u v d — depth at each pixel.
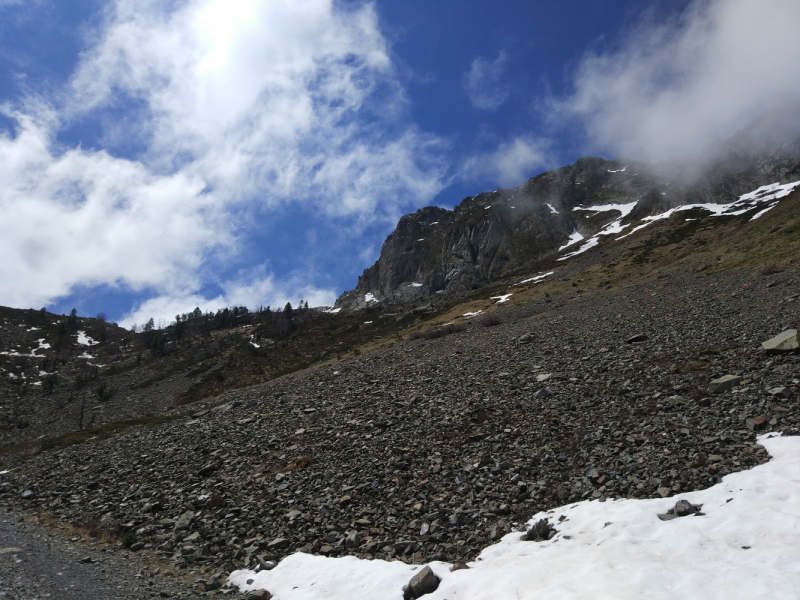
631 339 29.39
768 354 20.52
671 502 11.28
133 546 15.20
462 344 46.66
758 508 9.94
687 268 77.06
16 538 16.27
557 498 13.23
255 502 17.27
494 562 10.53
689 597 7.55
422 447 18.88
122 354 178.62
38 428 101.62
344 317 177.00
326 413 26.61
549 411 20.05
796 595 6.99
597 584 8.33
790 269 45.66
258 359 132.12
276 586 11.68
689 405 17.33
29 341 186.25
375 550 12.61
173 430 31.27
